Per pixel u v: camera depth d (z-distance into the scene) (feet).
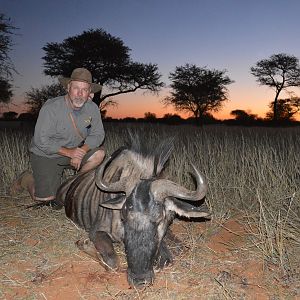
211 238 7.30
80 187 7.57
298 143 16.69
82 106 8.11
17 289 5.63
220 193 9.21
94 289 5.64
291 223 7.07
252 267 6.24
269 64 60.59
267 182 9.25
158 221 5.44
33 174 8.60
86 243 6.78
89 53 43.04
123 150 6.70
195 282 5.82
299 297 5.46
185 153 11.45
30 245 6.88
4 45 26.03
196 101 53.57
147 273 5.35
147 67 45.52
